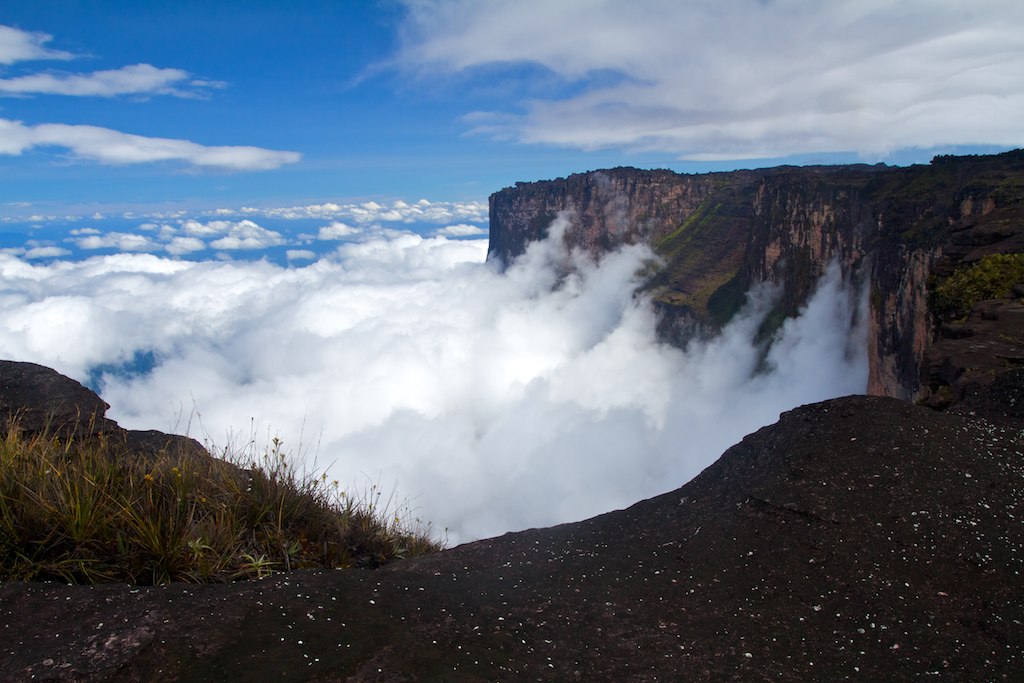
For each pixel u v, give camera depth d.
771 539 4.07
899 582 3.57
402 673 2.60
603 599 3.54
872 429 5.33
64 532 3.54
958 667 2.88
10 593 2.97
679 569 3.89
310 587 3.32
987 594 3.46
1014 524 4.02
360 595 3.34
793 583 3.64
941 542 3.87
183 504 4.14
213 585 3.22
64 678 2.40
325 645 2.76
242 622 2.86
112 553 3.56
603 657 2.91
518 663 2.79
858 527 4.05
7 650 2.57
